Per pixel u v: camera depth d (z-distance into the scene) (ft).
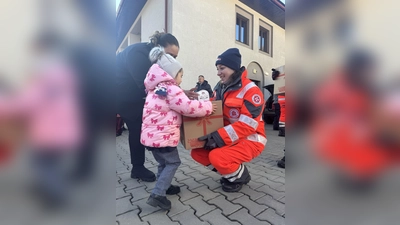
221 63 7.68
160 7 23.73
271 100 32.55
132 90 8.56
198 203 6.96
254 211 6.44
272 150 15.08
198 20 23.75
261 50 35.04
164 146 6.16
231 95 7.72
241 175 7.80
